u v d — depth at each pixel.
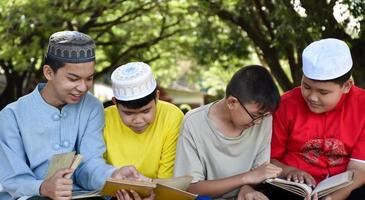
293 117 4.48
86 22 13.35
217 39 12.43
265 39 10.81
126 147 4.38
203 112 4.32
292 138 4.47
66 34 4.16
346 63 4.21
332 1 7.91
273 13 9.06
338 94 4.24
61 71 4.10
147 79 4.10
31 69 13.93
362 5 7.44
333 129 4.41
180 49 15.62
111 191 3.83
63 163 3.85
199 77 19.17
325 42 4.29
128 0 12.80
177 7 13.31
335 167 4.43
